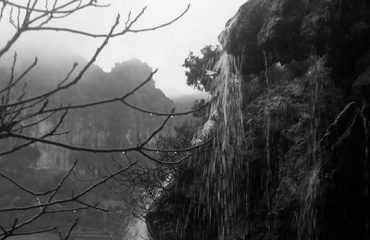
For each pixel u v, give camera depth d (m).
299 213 11.05
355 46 11.52
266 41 12.79
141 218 18.34
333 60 11.78
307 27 12.02
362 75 11.08
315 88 12.02
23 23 2.61
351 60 11.67
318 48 12.03
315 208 10.62
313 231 10.67
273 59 13.12
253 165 12.53
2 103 2.56
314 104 11.86
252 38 13.55
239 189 12.86
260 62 13.50
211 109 15.86
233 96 14.03
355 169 10.41
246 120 13.04
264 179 12.39
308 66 12.48
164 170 15.33
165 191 14.86
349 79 11.67
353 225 10.62
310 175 10.99
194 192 14.17
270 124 12.35
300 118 11.93
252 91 13.52
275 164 12.16
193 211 14.13
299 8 12.49
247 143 12.78
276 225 11.52
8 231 2.89
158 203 14.88
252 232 12.35
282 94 12.59
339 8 11.35
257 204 12.45
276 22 12.46
